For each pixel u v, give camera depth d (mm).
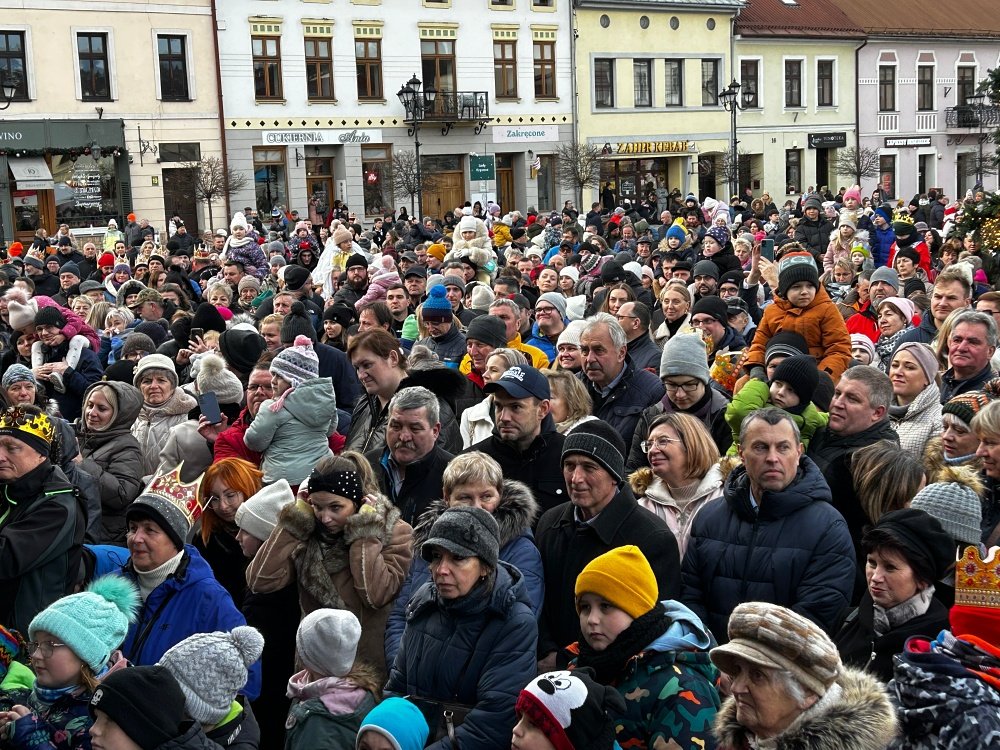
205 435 6621
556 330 9148
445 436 6219
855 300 11227
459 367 8352
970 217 13867
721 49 48062
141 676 3564
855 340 8445
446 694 4113
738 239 15992
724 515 4785
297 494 5434
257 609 4980
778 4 51375
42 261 19203
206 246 24031
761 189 50156
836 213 24844
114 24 34750
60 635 3973
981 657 3199
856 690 3059
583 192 44719
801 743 2955
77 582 5035
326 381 6137
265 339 9492
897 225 16141
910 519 3941
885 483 4895
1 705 4164
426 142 41281
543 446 5508
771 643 3039
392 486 5574
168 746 3521
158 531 4609
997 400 4930
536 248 16406
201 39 36406
